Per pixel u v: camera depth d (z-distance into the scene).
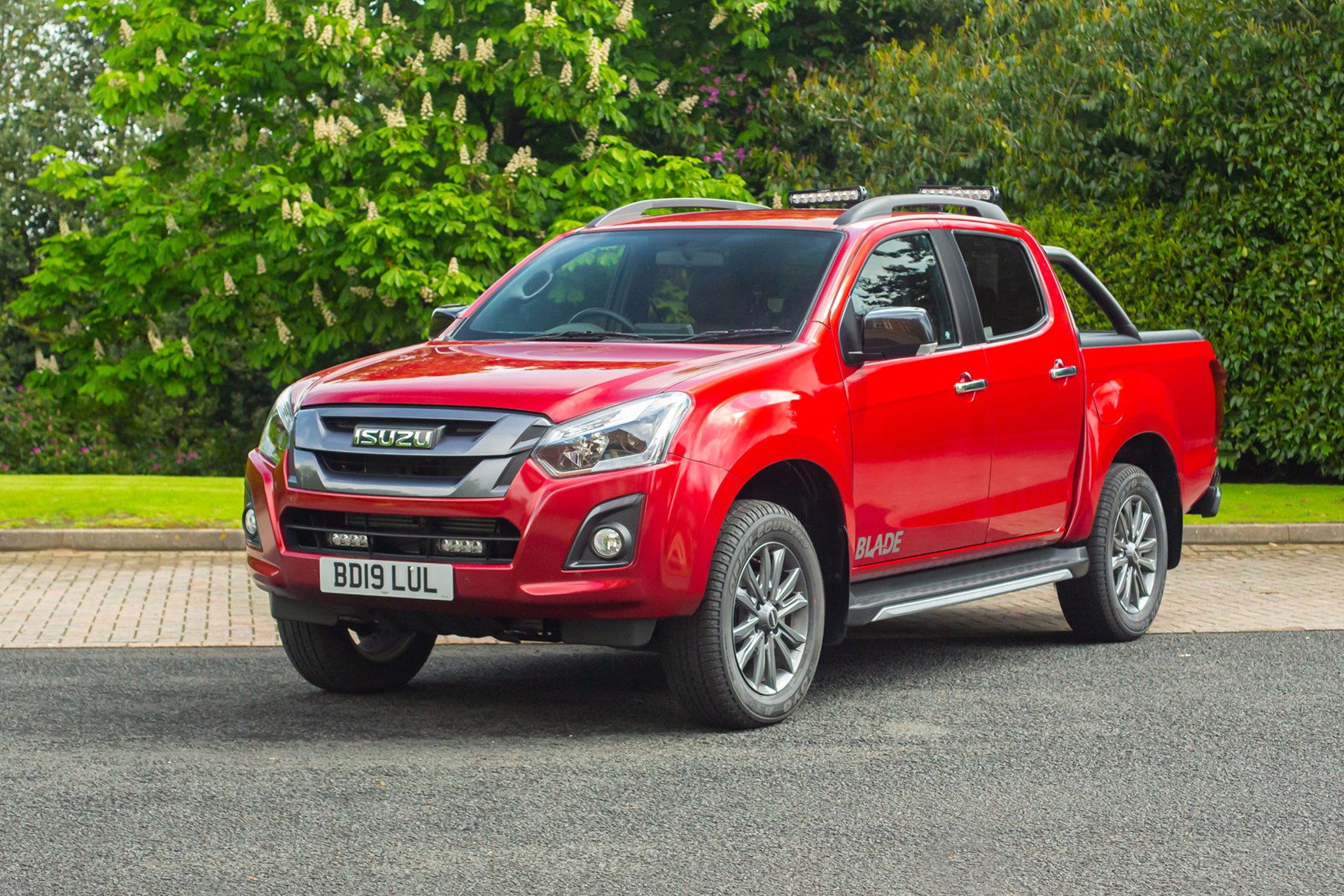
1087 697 6.58
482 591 5.37
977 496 6.95
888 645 7.97
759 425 5.69
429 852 4.29
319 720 5.98
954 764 5.36
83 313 20.47
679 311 6.47
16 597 9.11
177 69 17.17
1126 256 15.86
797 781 5.10
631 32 18.22
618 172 17.14
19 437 24.97
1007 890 4.05
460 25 18.05
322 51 16.53
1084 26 16.69
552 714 6.14
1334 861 4.34
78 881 4.01
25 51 29.88
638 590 5.36
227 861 4.18
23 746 5.46
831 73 19.69
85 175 19.19
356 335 17.91
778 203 18.39
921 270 6.91
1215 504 8.91
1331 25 14.92
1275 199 15.19
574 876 4.10
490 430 5.42
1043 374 7.36
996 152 17.20
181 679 6.77
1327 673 7.17
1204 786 5.13
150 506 12.70
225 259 18.16
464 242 16.33
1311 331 15.22
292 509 5.75
